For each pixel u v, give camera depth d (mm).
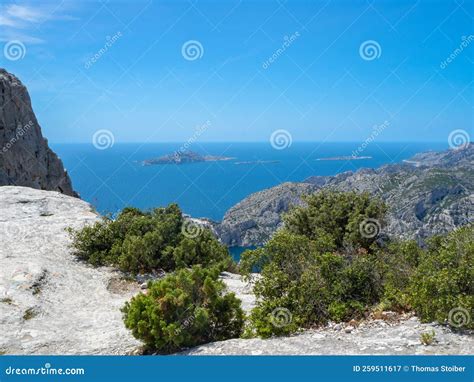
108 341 9078
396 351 7590
